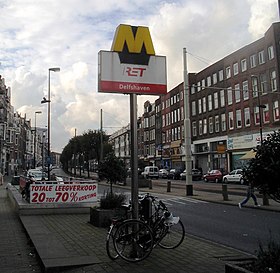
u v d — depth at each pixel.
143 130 92.25
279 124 39.34
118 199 11.09
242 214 15.41
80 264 6.41
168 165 73.12
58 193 14.11
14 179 34.22
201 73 58.69
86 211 14.26
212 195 25.12
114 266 6.42
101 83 7.38
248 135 44.88
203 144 58.00
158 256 7.23
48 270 6.17
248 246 8.82
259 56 43.25
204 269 6.23
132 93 7.60
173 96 71.69
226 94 50.69
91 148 63.12
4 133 71.94
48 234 9.32
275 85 40.31
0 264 7.00
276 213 15.74
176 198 23.52
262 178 4.96
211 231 11.06
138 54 7.70
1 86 70.06
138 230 6.98
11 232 10.61
